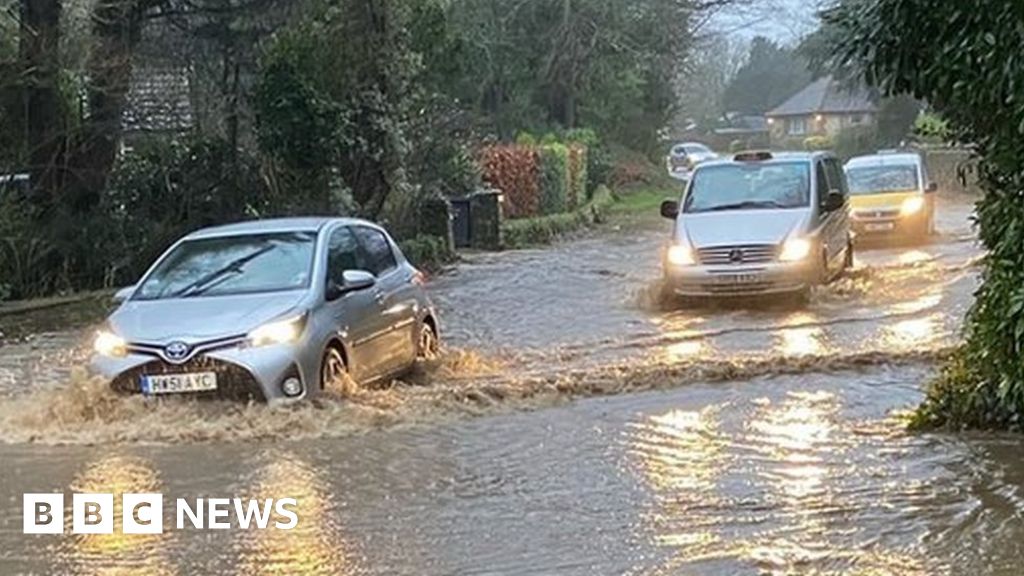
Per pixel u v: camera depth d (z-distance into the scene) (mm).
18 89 19922
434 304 18016
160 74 22297
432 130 26469
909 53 8172
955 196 40469
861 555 6117
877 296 16984
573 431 9141
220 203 22156
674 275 16500
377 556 6398
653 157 55875
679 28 48812
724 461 8062
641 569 6020
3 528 7105
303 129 22234
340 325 10477
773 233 16297
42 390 11430
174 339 9828
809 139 69625
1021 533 6363
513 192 34719
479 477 7914
